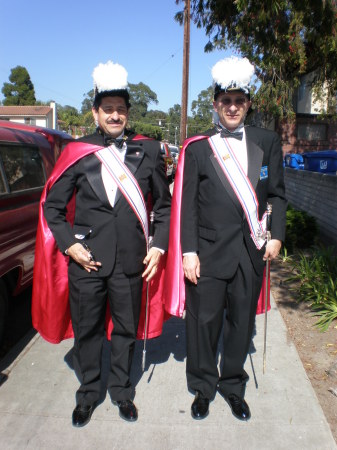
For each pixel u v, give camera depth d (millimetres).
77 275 2664
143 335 3080
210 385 2838
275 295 4855
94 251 2635
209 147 2615
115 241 2635
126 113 2641
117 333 2814
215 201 2604
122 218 2633
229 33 7613
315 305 4434
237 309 2703
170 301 2820
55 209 2648
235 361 2805
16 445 2588
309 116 15953
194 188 2633
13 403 2971
